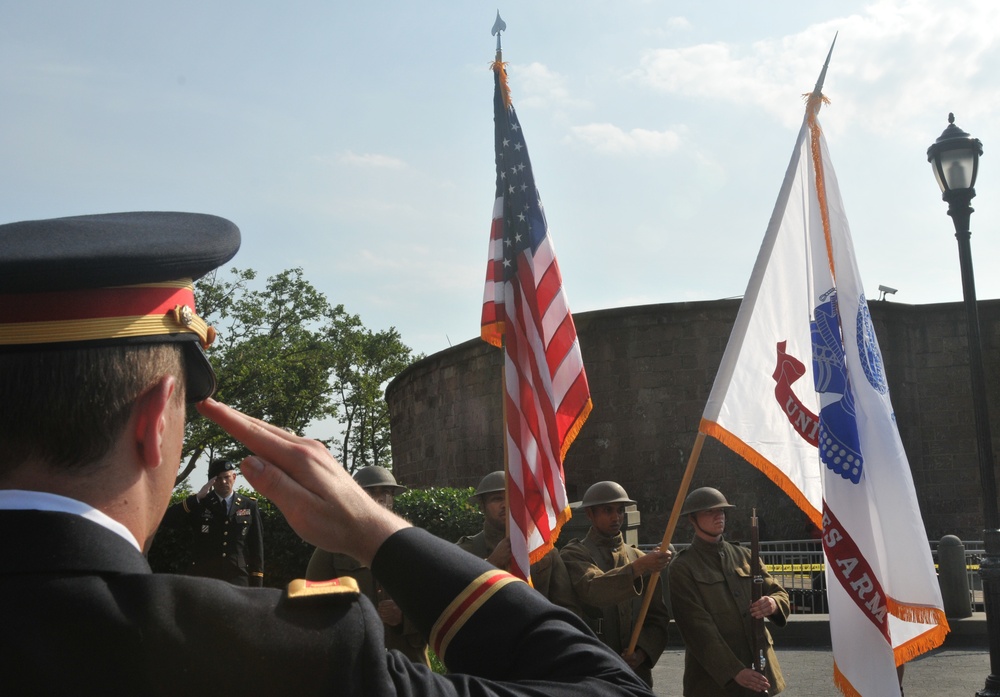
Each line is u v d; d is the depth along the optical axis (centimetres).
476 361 2741
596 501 682
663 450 2380
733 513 2311
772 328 558
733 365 554
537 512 563
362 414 5625
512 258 611
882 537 527
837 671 509
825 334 550
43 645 95
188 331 120
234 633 100
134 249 114
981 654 1170
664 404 2395
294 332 5100
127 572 104
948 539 1309
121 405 111
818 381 547
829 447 533
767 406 550
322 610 106
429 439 2988
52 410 107
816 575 1464
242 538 1154
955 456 2403
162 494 116
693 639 624
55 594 97
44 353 108
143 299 116
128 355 112
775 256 564
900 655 546
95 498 108
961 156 891
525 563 548
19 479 108
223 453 3481
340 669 103
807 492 541
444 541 124
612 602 612
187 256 119
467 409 2764
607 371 2452
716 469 2339
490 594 118
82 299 112
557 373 591
